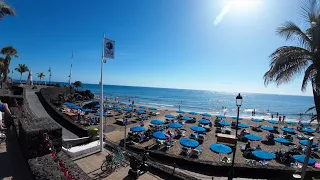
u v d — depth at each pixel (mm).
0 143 8398
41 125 7133
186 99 100688
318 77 6492
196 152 16172
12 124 10281
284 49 7102
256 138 18984
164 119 32719
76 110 32375
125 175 8141
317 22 6617
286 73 7070
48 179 4434
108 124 25938
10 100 16016
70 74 49531
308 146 6633
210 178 11930
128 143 17500
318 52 6477
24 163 6688
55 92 37750
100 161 9141
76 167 5945
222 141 14078
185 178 8258
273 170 12453
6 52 38562
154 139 19906
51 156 6020
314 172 12461
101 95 10172
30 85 46625
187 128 26719
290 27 7137
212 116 38781
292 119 48625
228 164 12961
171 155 14328
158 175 8594
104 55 10070
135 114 35719
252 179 12258
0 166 6340
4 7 12094
